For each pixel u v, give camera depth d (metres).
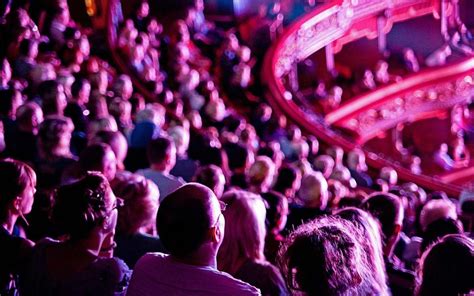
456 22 30.55
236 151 10.19
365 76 26.11
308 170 12.23
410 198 11.15
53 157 6.88
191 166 9.24
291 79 23.58
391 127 26.77
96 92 10.88
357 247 3.70
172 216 3.82
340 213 4.57
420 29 29.86
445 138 28.67
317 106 24.30
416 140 28.86
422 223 7.02
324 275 3.62
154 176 7.36
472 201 8.55
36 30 14.84
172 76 17.62
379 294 3.75
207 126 15.62
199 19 22.44
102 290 4.30
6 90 8.78
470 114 29.03
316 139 17.25
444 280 3.74
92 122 9.12
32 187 4.99
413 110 26.66
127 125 10.54
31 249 4.49
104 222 4.43
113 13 18.34
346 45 28.67
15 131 7.94
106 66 16.12
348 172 13.27
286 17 25.89
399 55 28.36
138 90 15.27
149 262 3.91
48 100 8.66
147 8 20.39
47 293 4.34
